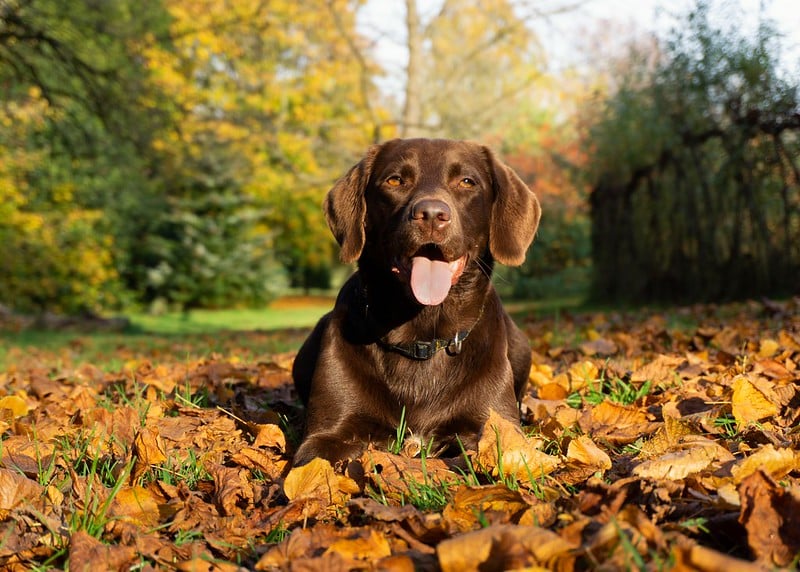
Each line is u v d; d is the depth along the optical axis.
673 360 4.65
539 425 3.49
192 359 7.98
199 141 18.22
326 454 3.14
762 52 11.78
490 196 3.63
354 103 29.00
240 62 24.81
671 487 2.13
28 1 13.45
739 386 3.23
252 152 28.80
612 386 4.37
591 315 11.23
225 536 2.17
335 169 26.98
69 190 22.31
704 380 4.21
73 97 14.83
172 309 27.42
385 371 3.33
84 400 4.66
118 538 2.24
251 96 26.66
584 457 2.65
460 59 26.08
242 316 25.42
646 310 11.15
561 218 23.14
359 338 3.37
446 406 3.31
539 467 2.56
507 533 1.71
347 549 1.88
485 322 3.46
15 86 15.02
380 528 2.08
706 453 2.40
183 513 2.36
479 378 3.36
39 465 2.77
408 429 3.29
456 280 3.23
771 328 6.52
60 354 10.51
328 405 3.30
